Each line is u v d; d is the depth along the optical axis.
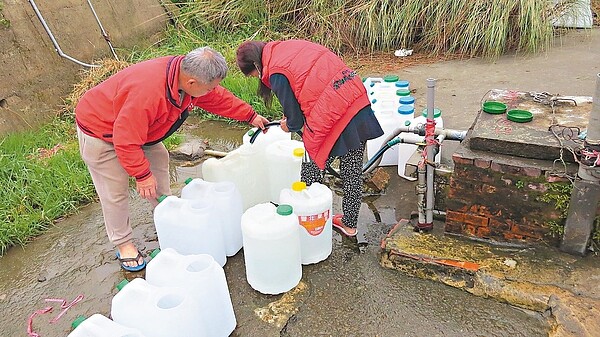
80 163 4.01
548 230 2.62
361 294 2.57
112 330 1.88
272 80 2.59
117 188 2.72
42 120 4.75
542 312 2.36
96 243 3.19
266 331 2.38
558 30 6.79
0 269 3.03
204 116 5.10
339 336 2.34
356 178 2.85
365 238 3.01
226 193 2.79
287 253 2.51
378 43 6.63
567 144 2.51
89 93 2.58
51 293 2.78
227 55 6.02
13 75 4.63
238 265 2.84
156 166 2.99
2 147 4.08
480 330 2.31
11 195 3.53
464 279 2.58
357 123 2.64
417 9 6.32
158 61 2.54
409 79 5.59
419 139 3.37
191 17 7.11
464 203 2.74
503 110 2.91
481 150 2.69
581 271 2.49
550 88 5.00
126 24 6.39
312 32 6.73
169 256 2.27
